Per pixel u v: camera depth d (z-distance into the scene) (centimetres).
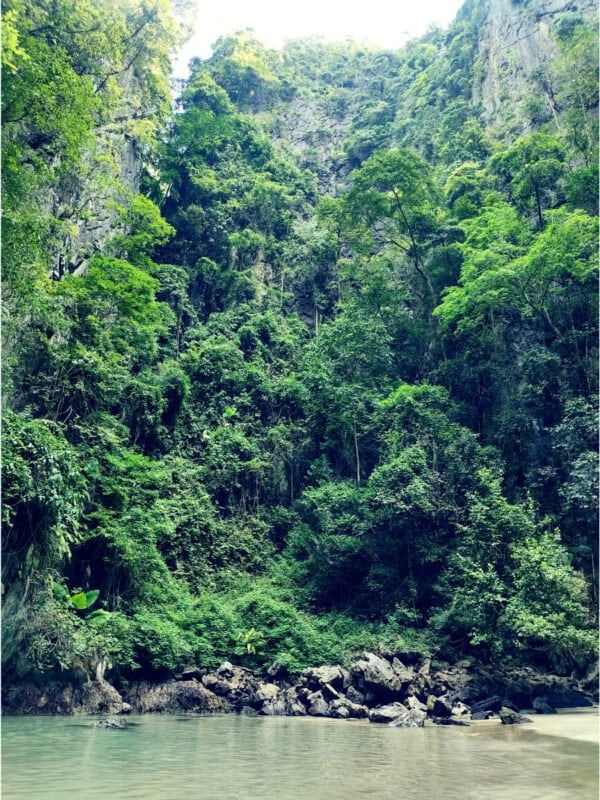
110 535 2288
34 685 1884
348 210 3850
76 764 1010
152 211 3262
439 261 3697
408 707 1964
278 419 3756
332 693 2097
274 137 6194
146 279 2866
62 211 2959
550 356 2891
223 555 3116
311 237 4700
